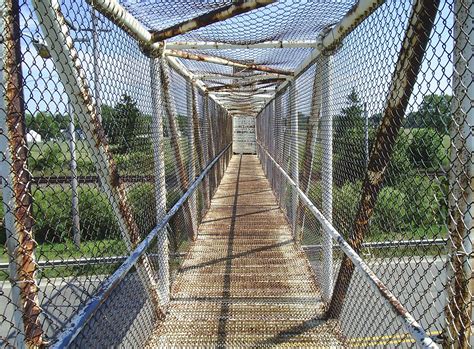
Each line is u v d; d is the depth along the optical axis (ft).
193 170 17.42
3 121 4.17
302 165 15.72
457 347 4.39
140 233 9.13
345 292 9.53
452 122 4.32
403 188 5.75
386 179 6.40
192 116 17.80
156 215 10.77
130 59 8.56
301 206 17.03
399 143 5.82
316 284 13.28
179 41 11.67
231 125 56.18
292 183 16.90
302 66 14.07
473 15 4.02
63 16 5.40
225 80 21.61
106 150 6.90
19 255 4.38
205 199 23.50
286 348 9.73
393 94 5.91
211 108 27.61
